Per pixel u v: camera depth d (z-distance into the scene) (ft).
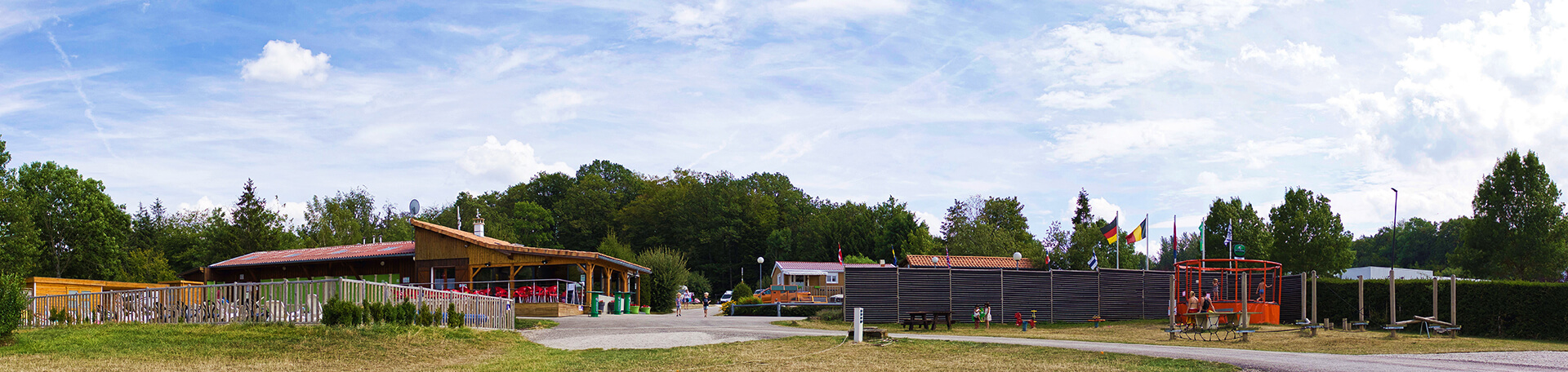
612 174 372.17
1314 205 151.53
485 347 59.11
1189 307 81.35
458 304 68.49
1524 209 127.03
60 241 178.50
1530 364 45.88
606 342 63.82
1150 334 80.59
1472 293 81.51
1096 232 172.55
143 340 53.72
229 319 59.21
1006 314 104.78
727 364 51.49
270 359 50.44
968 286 104.12
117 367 46.96
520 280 113.70
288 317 58.39
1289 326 84.58
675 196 306.14
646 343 62.44
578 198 326.24
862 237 267.39
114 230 188.24
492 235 282.15
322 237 229.25
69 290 95.20
